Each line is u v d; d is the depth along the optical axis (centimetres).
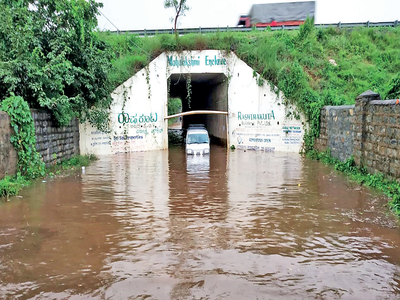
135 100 2061
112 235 679
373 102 1155
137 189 1083
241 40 2223
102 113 1836
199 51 2153
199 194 1014
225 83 2250
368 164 1195
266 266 545
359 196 971
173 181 1208
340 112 1505
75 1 1465
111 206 886
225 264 552
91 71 1583
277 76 2017
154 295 461
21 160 1161
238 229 714
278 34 2423
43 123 1354
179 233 690
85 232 697
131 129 2058
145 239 658
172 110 5516
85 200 947
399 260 567
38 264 553
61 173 1359
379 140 1106
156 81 2128
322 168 1456
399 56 2333
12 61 1220
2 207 875
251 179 1233
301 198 958
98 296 459
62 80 1423
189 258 574
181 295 460
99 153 1944
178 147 2359
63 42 1441
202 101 3234
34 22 1406
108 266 545
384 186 1023
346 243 638
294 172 1366
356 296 459
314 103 1858
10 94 1211
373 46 2461
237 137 2198
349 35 2575
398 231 699
